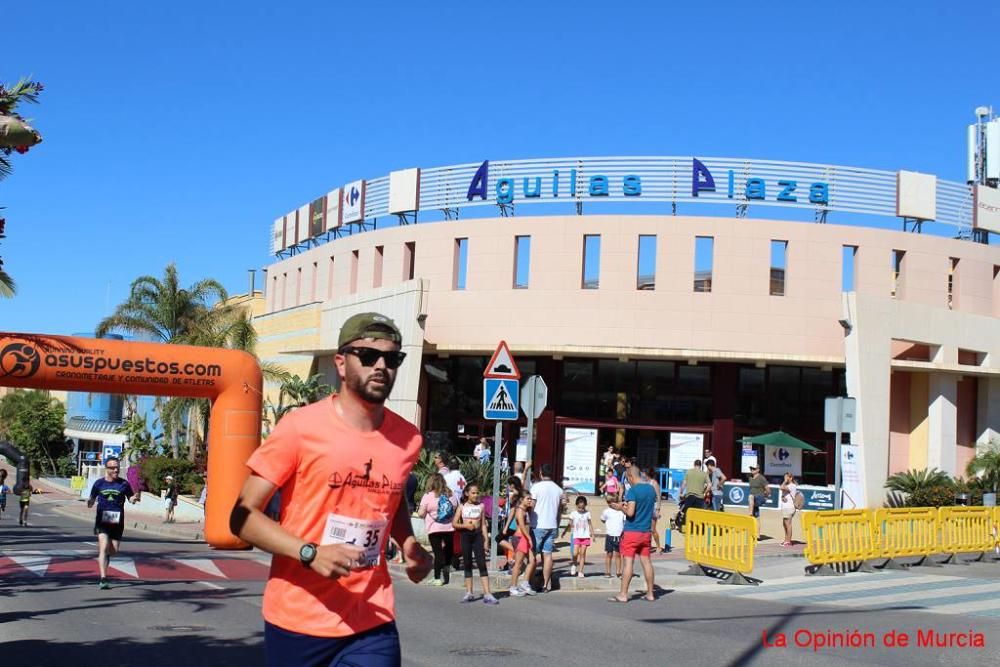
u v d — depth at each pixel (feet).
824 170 117.91
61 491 203.21
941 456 114.83
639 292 116.16
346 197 140.67
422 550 14.37
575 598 48.06
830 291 116.16
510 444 122.52
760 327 115.24
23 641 31.73
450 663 30.14
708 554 55.83
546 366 120.26
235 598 43.68
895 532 60.08
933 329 114.21
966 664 30.86
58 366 57.67
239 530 12.42
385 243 130.52
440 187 127.03
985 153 136.77
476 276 121.70
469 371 124.67
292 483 12.80
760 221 116.47
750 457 116.26
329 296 142.61
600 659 31.32
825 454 118.52
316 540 12.64
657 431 118.83
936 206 120.78
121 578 50.70
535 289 119.03
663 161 117.80
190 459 141.90
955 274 121.90
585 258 119.24
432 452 85.87
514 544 52.65
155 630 34.53
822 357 113.19
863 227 117.60
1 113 20.81
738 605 45.24
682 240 116.26
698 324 115.24
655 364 119.34
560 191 119.85
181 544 80.23
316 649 12.53
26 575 50.85
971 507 64.44
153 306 146.00
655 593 50.01
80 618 36.86
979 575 57.16
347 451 12.67
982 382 122.72
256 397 62.59
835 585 52.75
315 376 126.93
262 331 161.07
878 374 108.47
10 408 268.00
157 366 60.03
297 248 163.22
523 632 36.58
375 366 12.76
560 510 50.57
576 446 119.34
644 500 46.65
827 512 56.95
